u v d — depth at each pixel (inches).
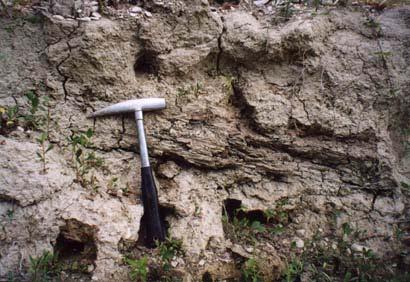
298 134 33.1
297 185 32.7
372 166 33.1
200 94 32.9
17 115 29.7
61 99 30.8
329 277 29.1
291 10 35.1
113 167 30.4
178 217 29.9
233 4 36.3
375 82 34.0
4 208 26.7
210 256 28.7
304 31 33.1
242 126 33.1
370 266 29.3
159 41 32.2
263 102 32.8
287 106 33.0
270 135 32.6
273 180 32.7
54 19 30.6
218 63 34.2
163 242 28.4
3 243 26.0
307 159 33.4
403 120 35.4
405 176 34.4
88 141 29.8
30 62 30.7
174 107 32.0
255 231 30.8
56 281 26.1
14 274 25.5
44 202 27.1
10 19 30.7
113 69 31.4
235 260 29.1
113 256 27.0
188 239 29.0
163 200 29.9
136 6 32.8
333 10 35.9
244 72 34.1
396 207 32.6
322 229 31.8
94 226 27.2
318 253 30.4
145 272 26.1
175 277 27.1
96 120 31.1
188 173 31.6
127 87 31.9
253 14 35.5
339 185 33.0
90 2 32.1
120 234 27.5
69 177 28.5
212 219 30.3
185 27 32.7
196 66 33.4
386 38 35.4
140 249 28.2
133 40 32.1
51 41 30.8
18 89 30.3
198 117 32.1
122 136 31.2
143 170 29.2
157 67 32.8
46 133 29.7
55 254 26.6
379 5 37.0
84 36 30.5
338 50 34.4
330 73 33.7
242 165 32.3
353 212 32.3
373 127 33.3
